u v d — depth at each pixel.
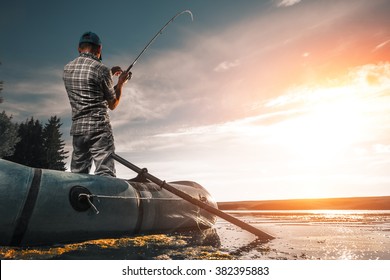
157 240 2.60
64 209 2.23
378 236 2.87
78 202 2.31
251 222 4.93
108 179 2.70
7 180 2.05
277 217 6.26
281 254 2.02
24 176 2.16
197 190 3.85
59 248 2.12
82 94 2.84
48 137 26.56
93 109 2.87
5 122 20.19
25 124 25.86
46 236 2.17
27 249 2.07
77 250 2.08
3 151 20.16
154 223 2.96
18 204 2.03
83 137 2.84
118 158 2.95
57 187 2.25
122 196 2.67
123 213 2.63
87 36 3.05
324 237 2.86
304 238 2.82
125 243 2.39
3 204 1.98
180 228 3.32
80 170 2.97
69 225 2.26
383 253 2.01
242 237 2.95
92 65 2.88
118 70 3.48
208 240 2.71
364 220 4.91
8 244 2.05
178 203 3.33
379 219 5.11
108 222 2.51
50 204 2.16
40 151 25.77
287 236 2.99
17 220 2.02
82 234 2.37
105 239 2.50
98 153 2.86
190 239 2.75
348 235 2.98
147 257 1.88
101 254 1.96
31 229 2.08
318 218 5.64
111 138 2.97
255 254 2.02
